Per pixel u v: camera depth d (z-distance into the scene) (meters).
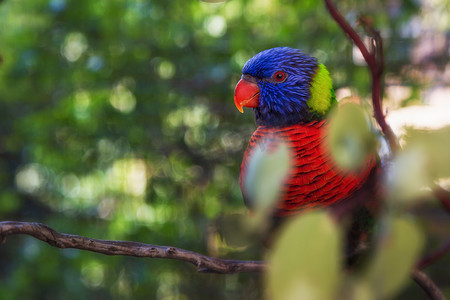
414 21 4.57
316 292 0.36
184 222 5.10
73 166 5.36
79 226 5.38
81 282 5.39
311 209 2.21
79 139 5.32
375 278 0.37
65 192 5.55
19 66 5.31
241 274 5.10
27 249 5.38
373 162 1.96
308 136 2.28
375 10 4.51
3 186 5.82
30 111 5.78
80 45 5.30
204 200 5.10
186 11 5.10
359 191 2.04
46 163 5.39
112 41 5.15
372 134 0.45
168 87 5.10
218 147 5.08
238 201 4.96
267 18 5.01
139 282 5.24
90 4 5.18
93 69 5.13
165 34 5.08
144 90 5.12
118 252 1.31
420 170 0.35
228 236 0.56
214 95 5.00
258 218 0.39
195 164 5.15
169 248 1.42
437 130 0.36
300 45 4.73
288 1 4.87
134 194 5.28
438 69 4.47
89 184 5.44
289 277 0.36
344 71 4.51
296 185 2.19
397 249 0.37
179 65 5.07
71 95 5.27
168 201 5.19
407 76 4.52
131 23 5.12
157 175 5.22
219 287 5.16
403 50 4.55
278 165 0.40
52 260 5.32
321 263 0.36
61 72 5.32
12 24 5.45
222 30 5.05
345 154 0.43
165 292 5.30
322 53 4.66
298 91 2.43
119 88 5.18
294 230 0.37
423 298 4.34
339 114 0.44
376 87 1.14
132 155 5.24
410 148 0.36
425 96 4.40
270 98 2.50
